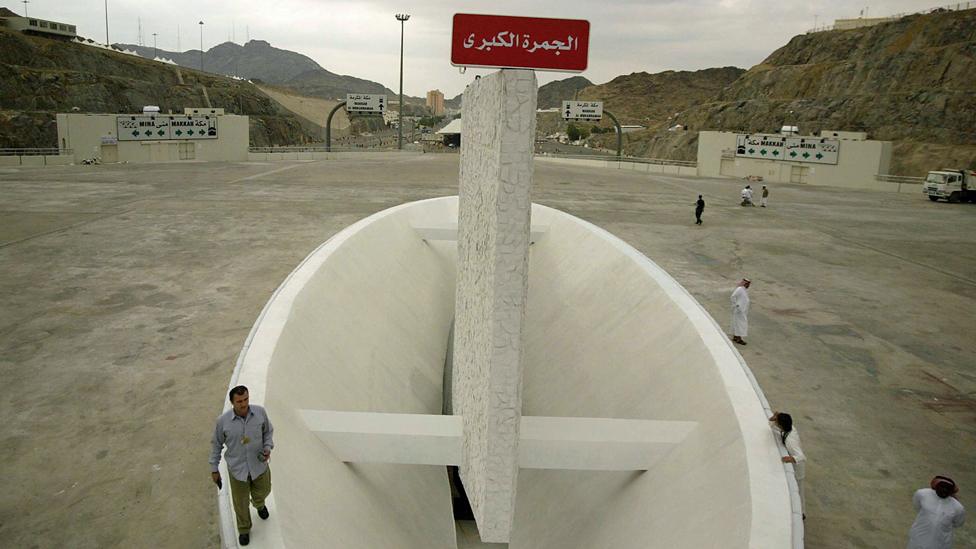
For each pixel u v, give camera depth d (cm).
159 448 808
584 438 658
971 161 4731
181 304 1334
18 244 1772
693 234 2234
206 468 770
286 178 3475
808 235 2308
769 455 568
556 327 1149
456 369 829
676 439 670
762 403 640
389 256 1286
